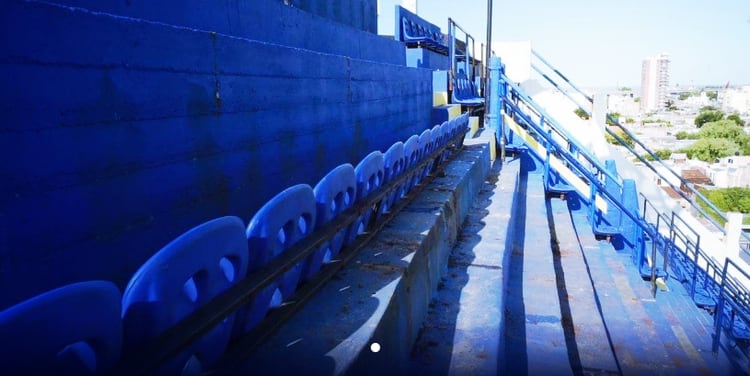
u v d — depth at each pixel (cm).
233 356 193
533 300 501
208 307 169
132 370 137
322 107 432
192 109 255
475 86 1703
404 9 1292
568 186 1068
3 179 158
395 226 394
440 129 611
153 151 228
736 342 590
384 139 638
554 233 841
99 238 198
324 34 522
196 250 165
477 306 372
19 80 163
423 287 352
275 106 346
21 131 164
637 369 494
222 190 285
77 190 187
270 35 397
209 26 313
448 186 545
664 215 984
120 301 141
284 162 363
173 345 148
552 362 389
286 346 209
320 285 267
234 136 296
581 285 623
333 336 217
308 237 246
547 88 1364
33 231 169
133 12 247
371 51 709
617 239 910
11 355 111
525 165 1163
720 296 594
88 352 134
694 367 514
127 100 210
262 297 208
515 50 1484
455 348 312
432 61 1387
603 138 1250
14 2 160
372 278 284
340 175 284
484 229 565
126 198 212
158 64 229
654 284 695
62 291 122
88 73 190
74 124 184
